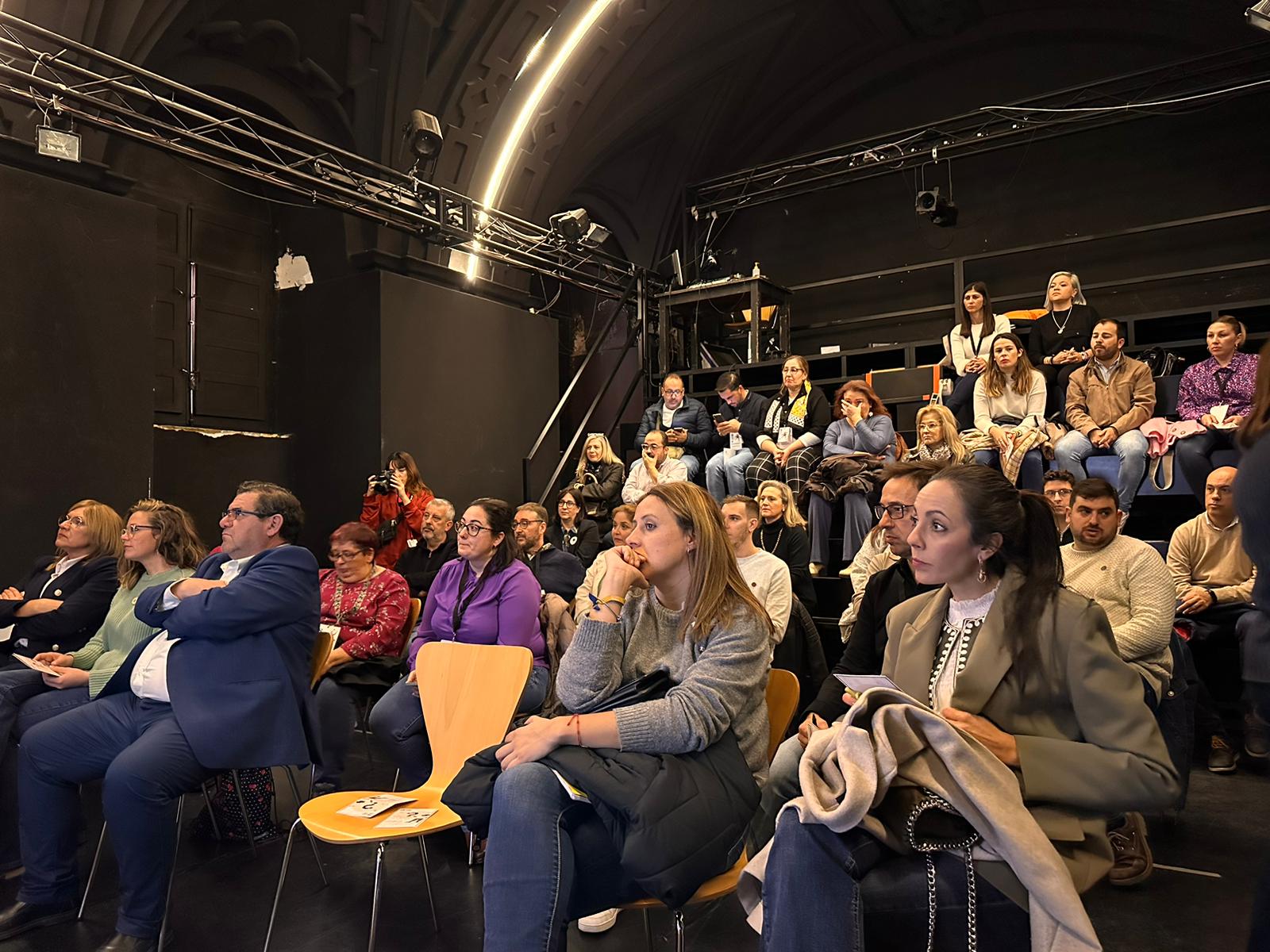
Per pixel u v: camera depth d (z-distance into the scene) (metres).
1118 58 8.31
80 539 3.73
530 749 1.73
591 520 6.34
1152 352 5.52
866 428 5.54
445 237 6.86
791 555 4.78
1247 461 1.19
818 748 1.49
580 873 1.74
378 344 6.80
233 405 6.99
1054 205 8.56
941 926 1.39
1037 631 1.52
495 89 7.08
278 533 2.94
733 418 6.82
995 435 5.14
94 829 3.41
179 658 2.61
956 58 9.06
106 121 5.34
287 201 6.96
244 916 2.58
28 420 4.98
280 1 6.02
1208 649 4.06
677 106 8.91
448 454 7.27
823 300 9.59
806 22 8.63
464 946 2.38
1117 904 2.55
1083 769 1.40
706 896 1.74
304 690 2.77
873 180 9.38
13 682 3.10
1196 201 7.95
